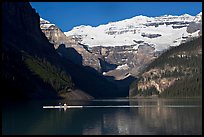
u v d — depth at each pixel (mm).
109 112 181250
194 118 138750
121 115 162250
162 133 102938
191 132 103688
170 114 160250
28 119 142500
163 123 126125
